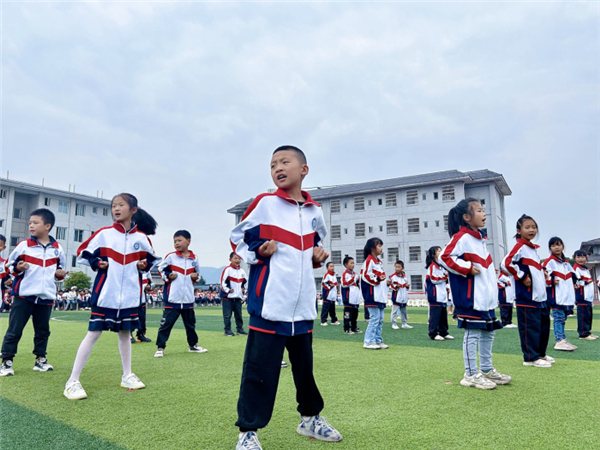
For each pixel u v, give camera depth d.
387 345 6.49
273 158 2.51
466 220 3.86
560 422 2.59
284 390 3.54
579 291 7.34
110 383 3.83
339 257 33.53
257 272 2.33
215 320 13.51
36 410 2.94
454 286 3.78
